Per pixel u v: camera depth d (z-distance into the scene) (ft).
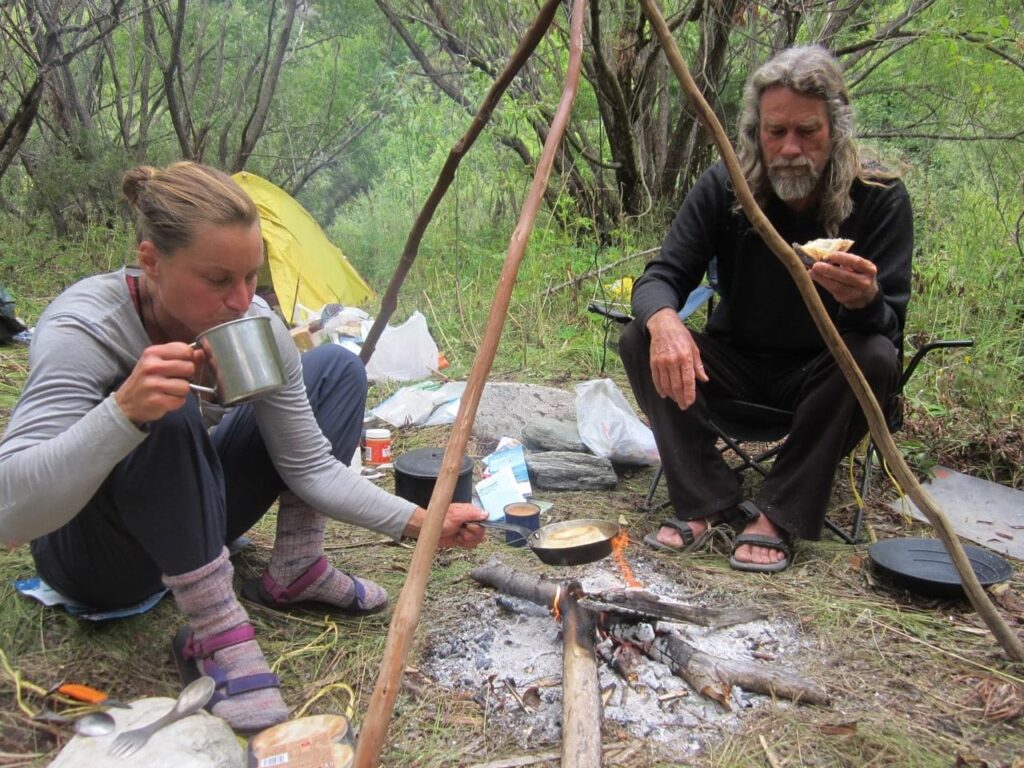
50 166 27.17
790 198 8.34
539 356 15.46
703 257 9.18
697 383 8.93
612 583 7.72
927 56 17.72
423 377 14.71
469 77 20.83
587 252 18.45
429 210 7.09
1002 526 9.24
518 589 7.18
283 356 6.06
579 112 19.95
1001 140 17.37
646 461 10.88
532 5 18.94
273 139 34.32
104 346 5.37
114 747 4.98
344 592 7.00
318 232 20.83
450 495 4.69
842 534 8.81
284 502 6.93
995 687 6.24
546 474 10.29
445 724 5.81
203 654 5.85
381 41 29.53
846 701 6.10
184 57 32.04
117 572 6.02
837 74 7.98
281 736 5.24
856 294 7.54
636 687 6.19
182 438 5.44
